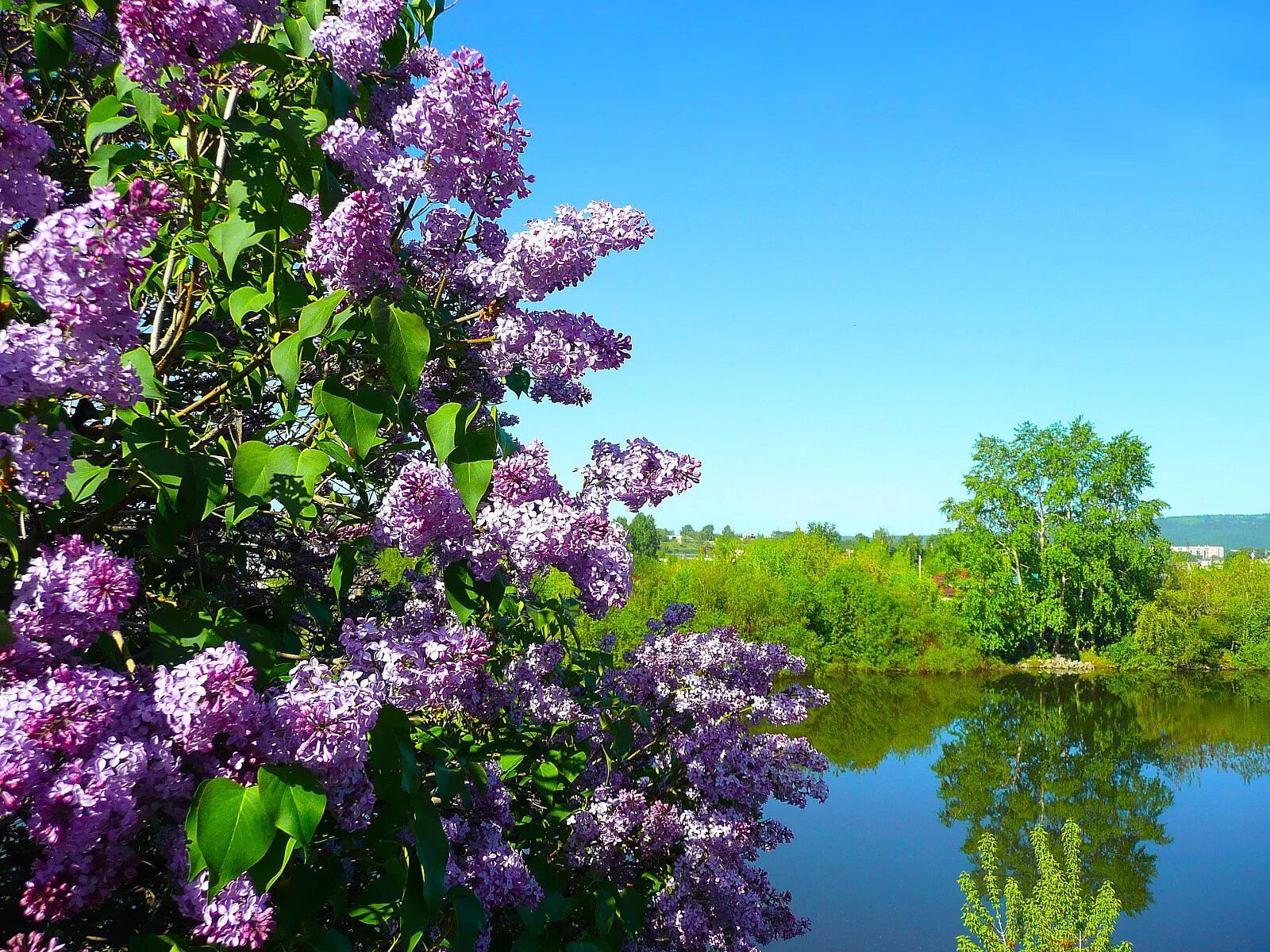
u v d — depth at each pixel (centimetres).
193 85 218
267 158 238
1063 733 3959
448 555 250
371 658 255
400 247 271
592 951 324
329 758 171
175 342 252
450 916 266
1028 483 6231
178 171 241
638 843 458
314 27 262
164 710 164
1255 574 6838
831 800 2891
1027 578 6225
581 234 263
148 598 286
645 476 305
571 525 242
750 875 637
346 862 240
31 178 174
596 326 295
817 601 5869
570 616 416
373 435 218
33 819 150
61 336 159
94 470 209
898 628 5853
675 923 466
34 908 158
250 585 352
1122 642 6131
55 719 157
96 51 321
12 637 170
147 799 167
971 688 5194
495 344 273
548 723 407
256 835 157
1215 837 2600
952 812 2761
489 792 343
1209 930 1989
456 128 236
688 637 586
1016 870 2280
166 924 211
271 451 221
